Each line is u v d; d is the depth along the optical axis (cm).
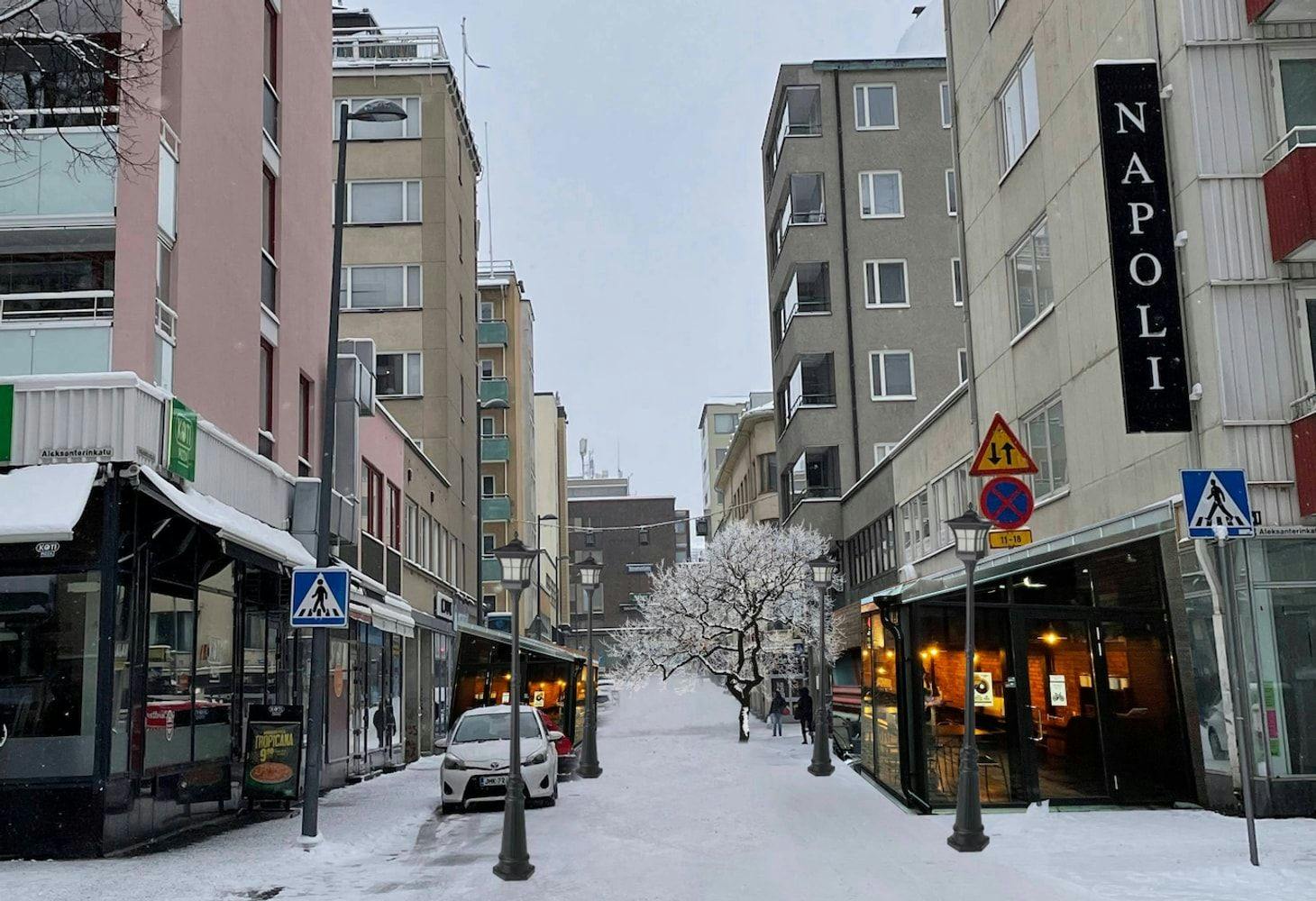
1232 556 1418
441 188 4175
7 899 1078
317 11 2494
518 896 1092
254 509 1941
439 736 3778
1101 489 1767
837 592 4181
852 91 4441
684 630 3700
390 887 1150
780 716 3766
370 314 4109
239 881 1184
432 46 4478
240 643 1853
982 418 2378
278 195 2183
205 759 1691
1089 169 1783
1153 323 1506
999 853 1223
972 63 2414
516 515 5969
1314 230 1397
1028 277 2109
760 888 1079
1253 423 1439
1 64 1395
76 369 1502
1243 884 1007
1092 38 1762
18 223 1529
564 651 3656
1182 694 1536
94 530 1402
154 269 1537
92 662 1378
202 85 1755
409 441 3400
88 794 1345
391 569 3083
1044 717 1650
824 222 4372
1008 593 2041
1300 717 1387
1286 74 1520
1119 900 965
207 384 1752
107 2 1580
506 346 5978
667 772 2412
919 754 1614
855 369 4272
